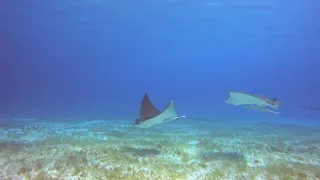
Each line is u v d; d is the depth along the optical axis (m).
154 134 12.38
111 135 11.66
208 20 44.44
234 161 7.50
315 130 15.50
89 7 35.84
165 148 8.97
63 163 6.98
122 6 36.06
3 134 11.26
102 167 6.69
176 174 6.30
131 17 41.69
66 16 40.34
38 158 7.41
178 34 56.66
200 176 6.23
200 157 7.91
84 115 23.27
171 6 36.78
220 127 16.23
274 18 42.25
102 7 36.09
